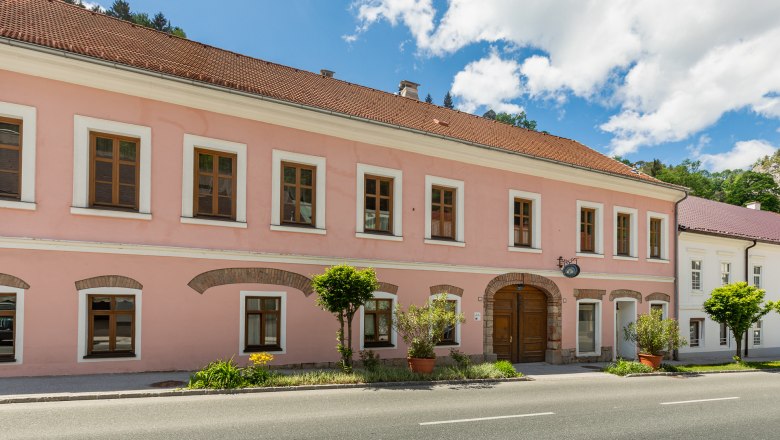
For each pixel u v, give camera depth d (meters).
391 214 15.98
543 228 19.00
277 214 13.90
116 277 11.78
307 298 14.12
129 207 12.22
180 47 15.84
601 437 7.76
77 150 11.56
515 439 7.40
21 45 10.70
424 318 13.45
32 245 11.01
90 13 15.30
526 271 18.34
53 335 11.11
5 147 11.10
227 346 12.95
